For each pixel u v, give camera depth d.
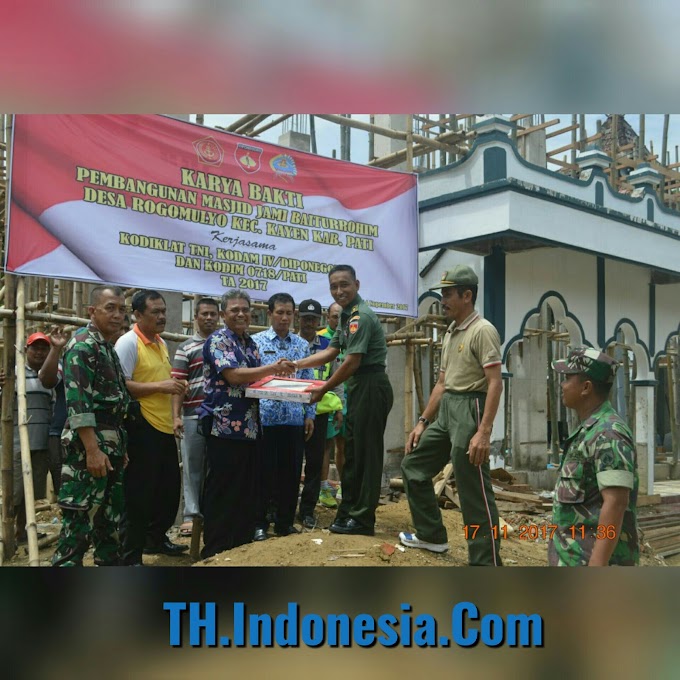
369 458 4.54
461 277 4.07
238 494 4.14
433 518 4.30
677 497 11.05
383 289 8.12
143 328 4.64
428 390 9.79
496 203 8.20
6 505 4.93
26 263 5.38
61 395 5.19
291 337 5.27
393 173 8.24
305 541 4.25
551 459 13.12
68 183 5.68
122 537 4.37
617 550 2.57
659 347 12.28
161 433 4.51
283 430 4.87
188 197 6.51
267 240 7.12
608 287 11.15
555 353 14.27
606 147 15.68
